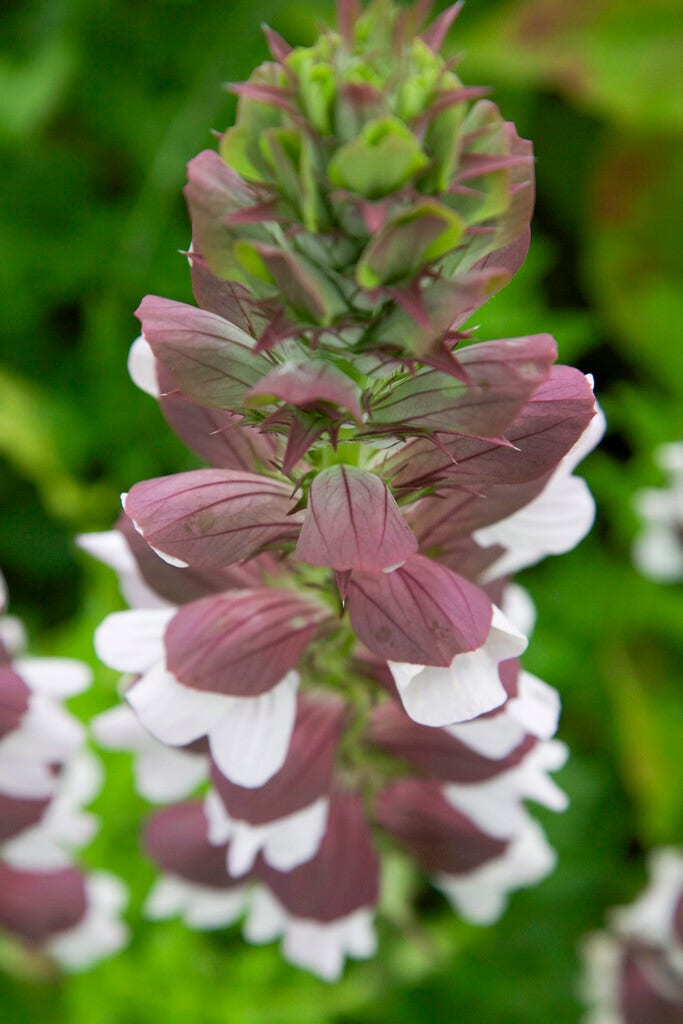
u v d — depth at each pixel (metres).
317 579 0.50
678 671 0.89
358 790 0.56
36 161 0.96
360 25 0.42
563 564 0.90
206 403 0.45
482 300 0.44
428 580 0.46
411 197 0.41
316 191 0.41
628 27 0.97
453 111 0.41
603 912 0.81
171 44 0.97
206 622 0.48
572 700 0.86
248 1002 0.71
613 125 0.99
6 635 0.59
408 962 0.72
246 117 0.42
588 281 1.00
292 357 0.44
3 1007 0.73
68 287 0.95
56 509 0.88
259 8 0.96
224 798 0.51
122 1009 0.71
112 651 0.49
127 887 0.73
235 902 0.60
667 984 0.69
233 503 0.46
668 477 0.82
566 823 0.81
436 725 0.46
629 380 1.01
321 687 0.53
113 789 0.74
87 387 0.95
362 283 0.41
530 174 0.43
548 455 0.45
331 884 0.56
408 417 0.44
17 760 0.55
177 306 0.45
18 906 0.62
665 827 0.83
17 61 0.97
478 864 0.58
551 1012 0.77
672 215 0.99
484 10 1.02
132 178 1.00
